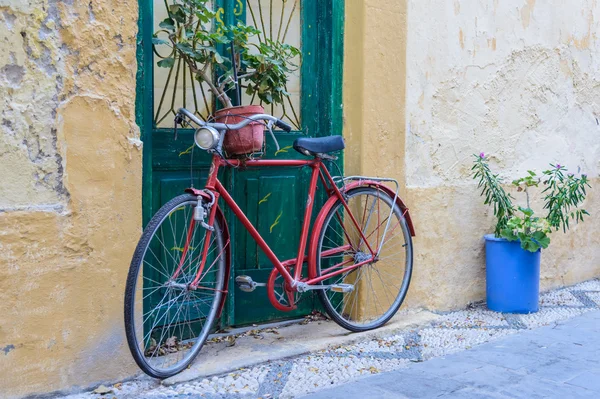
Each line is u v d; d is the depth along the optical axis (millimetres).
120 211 2875
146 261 3186
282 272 3363
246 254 3764
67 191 2707
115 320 2881
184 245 3293
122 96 2859
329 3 3904
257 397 2830
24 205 2600
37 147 2627
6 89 2547
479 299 4605
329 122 3951
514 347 3568
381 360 3369
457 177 4441
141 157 2947
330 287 3590
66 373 2736
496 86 4660
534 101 4941
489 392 2891
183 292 3160
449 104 4355
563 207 4984
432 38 4207
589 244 5457
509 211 4418
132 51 2883
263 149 3463
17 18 2562
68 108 2701
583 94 5336
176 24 3291
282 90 3711
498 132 4691
